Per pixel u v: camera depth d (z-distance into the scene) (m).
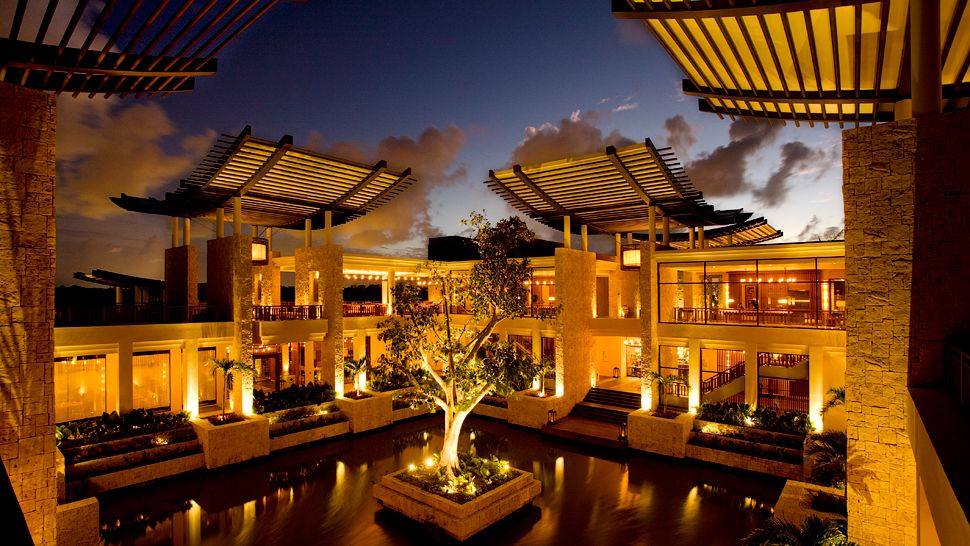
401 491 14.58
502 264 15.56
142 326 17.88
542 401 22.69
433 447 20.41
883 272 8.65
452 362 15.63
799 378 19.03
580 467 18.27
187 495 15.45
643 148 18.59
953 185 7.83
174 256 23.05
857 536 8.85
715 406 20.17
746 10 8.55
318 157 19.72
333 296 23.67
